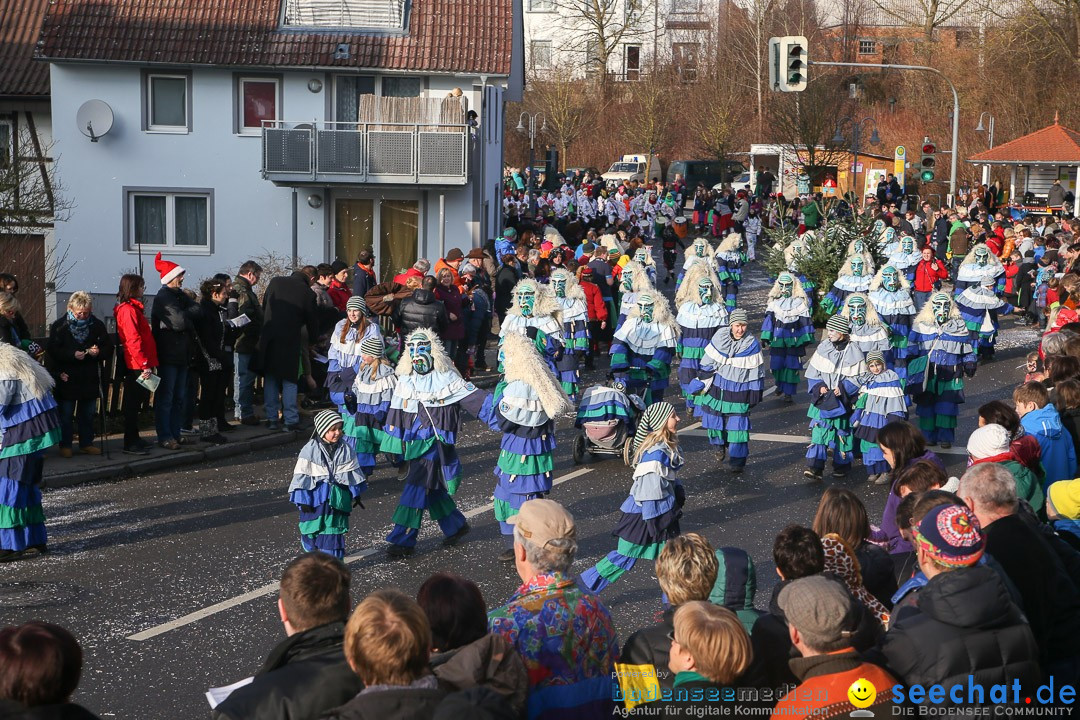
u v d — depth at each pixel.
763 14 62.44
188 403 14.38
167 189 28.28
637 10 68.38
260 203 28.39
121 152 28.17
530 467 9.78
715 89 60.72
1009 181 49.22
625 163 61.34
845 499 6.47
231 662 7.87
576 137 64.06
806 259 25.42
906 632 4.82
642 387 15.28
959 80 52.91
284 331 14.99
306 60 27.62
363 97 27.30
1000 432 7.16
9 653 4.02
